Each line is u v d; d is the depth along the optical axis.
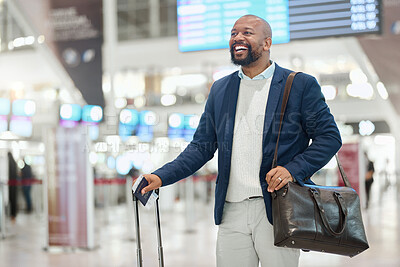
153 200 1.75
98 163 8.49
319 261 4.27
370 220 7.11
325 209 1.55
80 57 5.95
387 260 4.23
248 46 1.68
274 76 1.71
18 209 9.66
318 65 14.73
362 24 4.21
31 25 5.95
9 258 4.68
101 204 10.84
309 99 1.66
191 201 6.66
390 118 7.35
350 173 7.50
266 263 1.67
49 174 5.13
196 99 15.77
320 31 4.28
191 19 4.76
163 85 16.03
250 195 1.67
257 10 4.48
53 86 12.27
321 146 1.62
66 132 5.06
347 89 14.40
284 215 1.52
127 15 16.91
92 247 5.09
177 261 4.38
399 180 13.10
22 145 9.57
